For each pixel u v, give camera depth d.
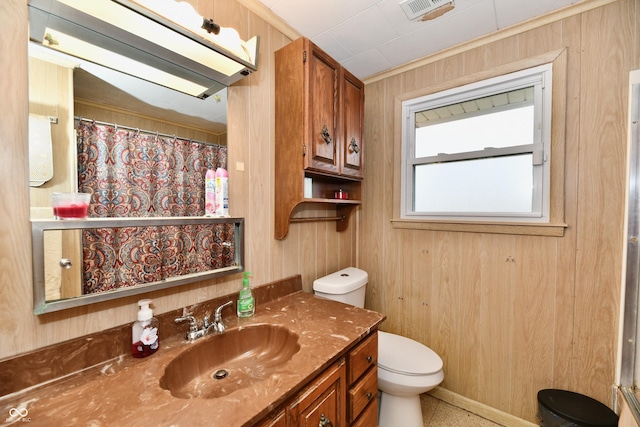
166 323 0.99
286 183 1.38
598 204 1.31
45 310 0.72
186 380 0.91
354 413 1.03
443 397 1.78
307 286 1.69
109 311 0.87
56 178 0.76
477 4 1.32
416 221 1.86
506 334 1.57
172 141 1.01
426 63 1.82
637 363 1.21
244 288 1.22
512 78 1.53
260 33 1.35
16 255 0.70
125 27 0.83
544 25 1.43
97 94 0.83
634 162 1.21
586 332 1.35
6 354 0.68
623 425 1.13
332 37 1.57
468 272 1.69
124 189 0.89
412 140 1.92
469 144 1.73
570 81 1.37
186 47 0.95
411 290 1.92
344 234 2.04
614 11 1.27
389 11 1.36
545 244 1.45
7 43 0.68
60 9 0.73
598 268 1.32
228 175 1.20
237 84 1.24
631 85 1.21
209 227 1.13
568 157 1.38
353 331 1.06
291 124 1.35
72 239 0.78
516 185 1.58
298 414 0.78
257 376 0.98
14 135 0.70
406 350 1.55
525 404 1.52
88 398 0.68
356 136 1.71
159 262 0.98
